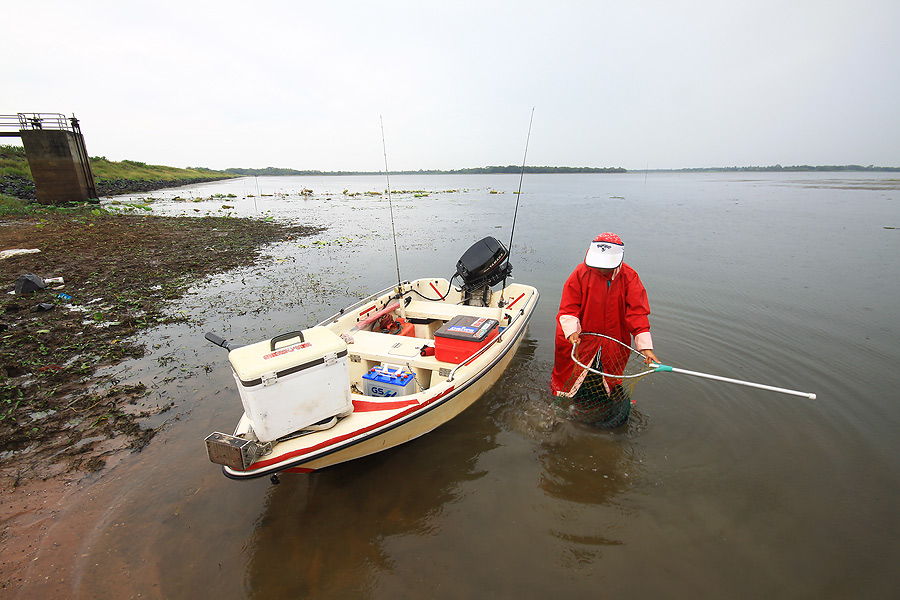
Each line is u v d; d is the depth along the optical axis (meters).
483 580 3.36
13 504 3.99
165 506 4.04
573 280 5.04
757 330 8.04
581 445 4.92
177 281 12.09
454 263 14.59
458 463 4.64
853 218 23.36
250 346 3.76
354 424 4.08
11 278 11.73
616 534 3.79
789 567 3.47
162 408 5.60
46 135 27.95
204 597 3.21
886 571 3.44
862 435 5.04
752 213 26.88
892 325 8.22
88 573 3.35
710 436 5.07
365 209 35.56
